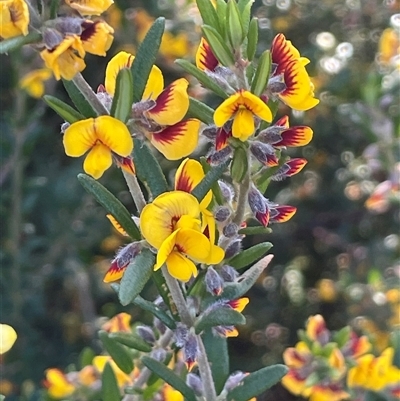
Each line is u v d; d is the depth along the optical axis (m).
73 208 0.62
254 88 0.21
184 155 0.21
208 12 0.22
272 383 0.25
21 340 0.58
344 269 0.70
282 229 0.73
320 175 0.74
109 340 0.27
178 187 0.22
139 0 0.67
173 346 0.26
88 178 0.21
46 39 0.19
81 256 0.65
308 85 0.21
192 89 0.60
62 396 0.36
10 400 0.53
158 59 0.64
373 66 0.70
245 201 0.22
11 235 0.55
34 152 0.67
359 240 0.72
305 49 0.70
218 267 0.23
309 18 0.72
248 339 0.74
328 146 0.73
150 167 0.22
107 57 0.67
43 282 0.61
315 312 0.72
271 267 0.74
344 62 0.71
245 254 0.23
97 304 0.69
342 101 0.71
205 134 0.21
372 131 0.50
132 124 0.21
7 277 0.56
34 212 0.62
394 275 0.61
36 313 0.59
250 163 0.22
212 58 0.22
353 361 0.34
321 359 0.35
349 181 0.71
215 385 0.26
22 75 0.54
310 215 0.72
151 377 0.27
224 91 0.21
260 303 0.73
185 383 0.24
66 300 0.70
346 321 0.68
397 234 0.67
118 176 0.63
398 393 0.35
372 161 0.52
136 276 0.21
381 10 0.71
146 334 0.27
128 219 0.22
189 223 0.21
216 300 0.23
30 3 0.20
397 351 0.36
